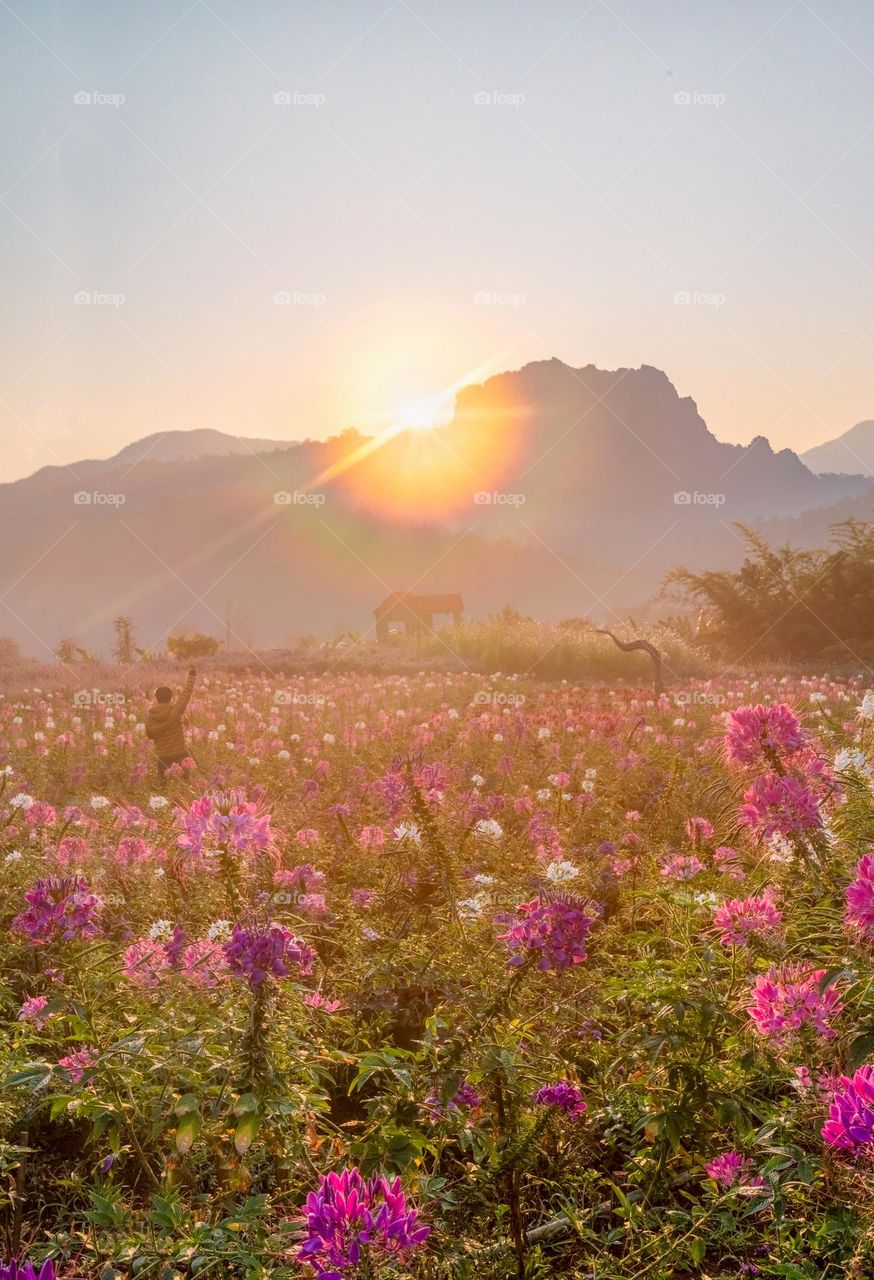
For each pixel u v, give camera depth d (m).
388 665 32.78
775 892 3.80
